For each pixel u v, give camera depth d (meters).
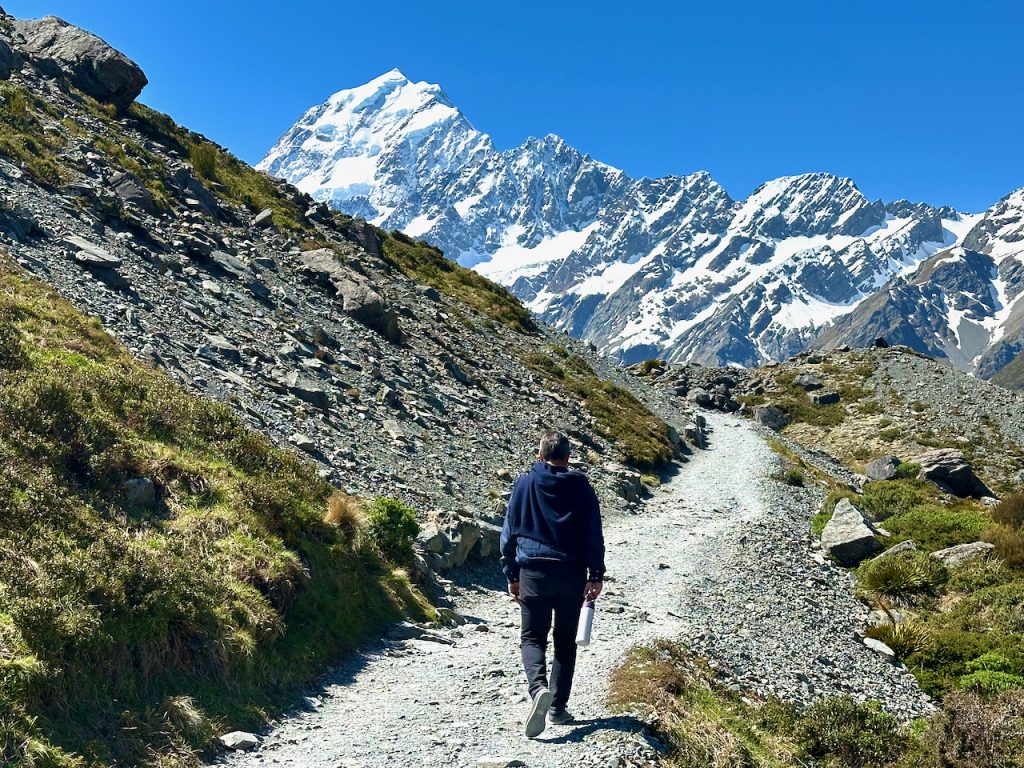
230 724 7.92
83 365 14.02
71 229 24.86
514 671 10.66
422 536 16.61
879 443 73.38
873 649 18.08
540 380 46.56
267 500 12.31
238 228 40.78
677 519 28.98
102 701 7.27
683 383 89.75
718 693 11.47
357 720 8.44
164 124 53.66
